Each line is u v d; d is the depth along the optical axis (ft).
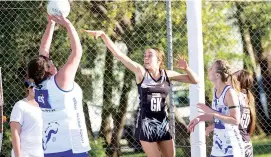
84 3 92.89
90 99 96.58
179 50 91.91
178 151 91.40
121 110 99.50
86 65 95.35
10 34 88.33
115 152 96.78
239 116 47.03
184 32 92.38
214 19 97.35
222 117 46.80
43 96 40.34
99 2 94.07
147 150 55.16
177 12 92.84
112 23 94.89
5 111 84.58
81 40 93.66
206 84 94.38
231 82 49.67
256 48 107.04
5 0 79.71
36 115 43.14
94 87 96.99
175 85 94.22
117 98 99.55
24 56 88.07
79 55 40.57
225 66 48.52
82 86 95.55
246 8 102.68
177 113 94.94
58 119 40.37
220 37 97.66
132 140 99.19
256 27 104.37
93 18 93.91
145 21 95.09
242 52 104.68
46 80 40.50
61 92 40.27
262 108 107.65
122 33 95.81
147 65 54.65
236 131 47.96
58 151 40.24
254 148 98.94
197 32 59.21
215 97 48.83
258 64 108.27
